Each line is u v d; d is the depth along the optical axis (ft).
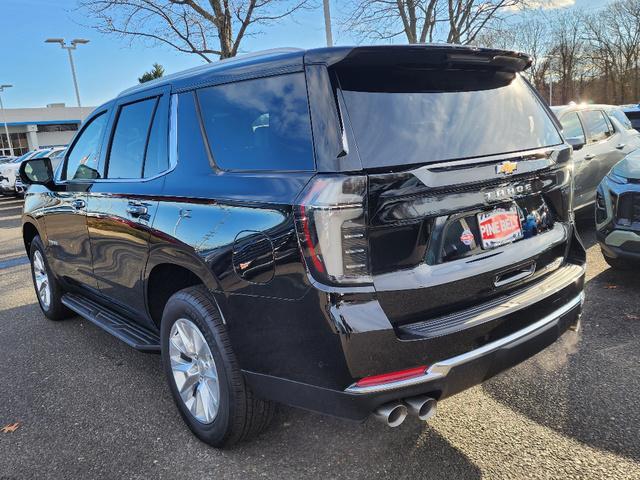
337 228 6.61
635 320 13.32
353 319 6.64
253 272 7.47
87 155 12.88
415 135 7.41
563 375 10.82
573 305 8.78
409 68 7.79
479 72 8.69
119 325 12.04
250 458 8.77
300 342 7.12
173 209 9.10
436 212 7.16
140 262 10.23
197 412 9.23
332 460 8.60
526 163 8.30
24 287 21.42
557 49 176.96
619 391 10.10
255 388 7.99
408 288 6.93
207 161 8.90
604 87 190.80
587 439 8.73
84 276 13.11
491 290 7.86
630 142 25.41
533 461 8.27
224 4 35.32
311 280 6.79
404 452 8.70
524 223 8.50
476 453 8.55
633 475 7.83
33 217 15.28
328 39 36.35
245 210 7.69
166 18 36.24
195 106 9.35
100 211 11.43
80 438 9.73
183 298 8.93
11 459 9.20
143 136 10.65
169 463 8.80
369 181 6.65
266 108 7.91
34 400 11.32
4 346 14.66
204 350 8.87
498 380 10.80
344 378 6.83
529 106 9.31
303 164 7.23
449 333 7.04
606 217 15.28
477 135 8.06
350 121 7.04
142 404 10.89
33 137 190.80
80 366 13.00
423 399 7.04
